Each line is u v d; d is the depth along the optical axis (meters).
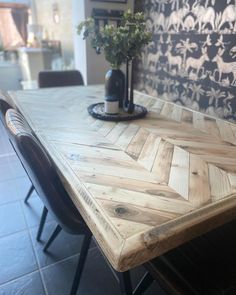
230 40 1.59
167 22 2.09
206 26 1.73
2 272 1.28
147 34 1.23
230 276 0.77
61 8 3.44
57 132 1.15
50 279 1.25
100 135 1.13
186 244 0.88
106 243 0.56
